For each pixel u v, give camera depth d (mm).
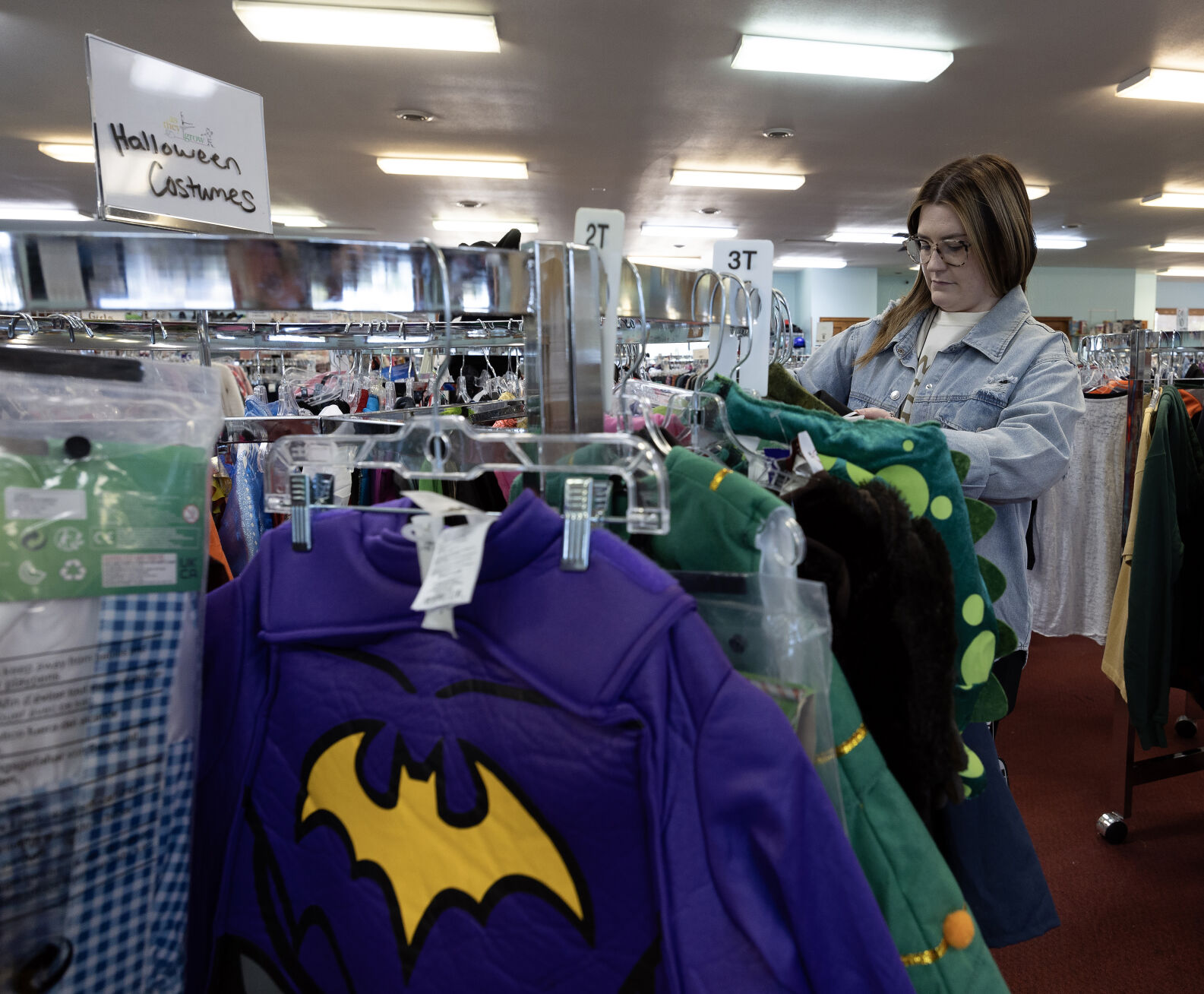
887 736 558
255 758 544
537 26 3891
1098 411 2434
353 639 515
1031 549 1938
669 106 5031
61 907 458
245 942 543
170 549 491
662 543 579
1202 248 10289
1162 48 4227
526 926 454
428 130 5469
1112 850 1953
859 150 6000
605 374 542
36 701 445
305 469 546
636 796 419
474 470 497
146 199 901
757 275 903
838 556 552
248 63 4316
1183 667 1902
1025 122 5340
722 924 410
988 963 488
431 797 484
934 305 1418
